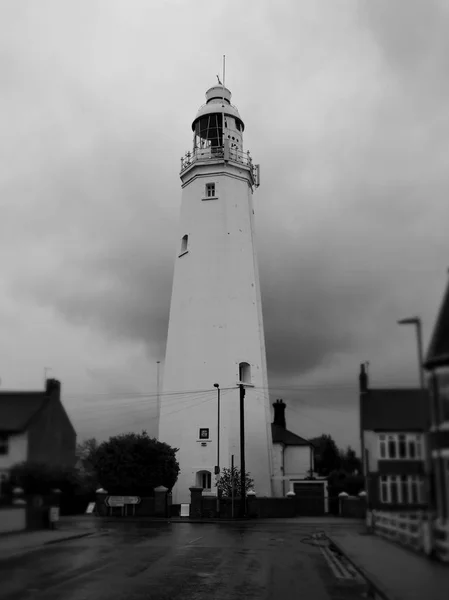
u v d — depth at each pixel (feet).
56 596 44.06
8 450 70.03
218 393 160.56
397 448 77.15
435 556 61.21
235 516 143.23
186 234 181.98
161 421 170.19
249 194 187.42
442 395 66.13
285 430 231.91
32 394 72.79
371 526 88.12
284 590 47.44
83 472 151.53
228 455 159.43
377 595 45.19
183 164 190.70
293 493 152.76
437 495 66.49
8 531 79.97
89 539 88.48
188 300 174.40
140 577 53.36
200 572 56.59
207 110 187.11
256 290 180.14
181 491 160.45
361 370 81.00
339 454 247.91
